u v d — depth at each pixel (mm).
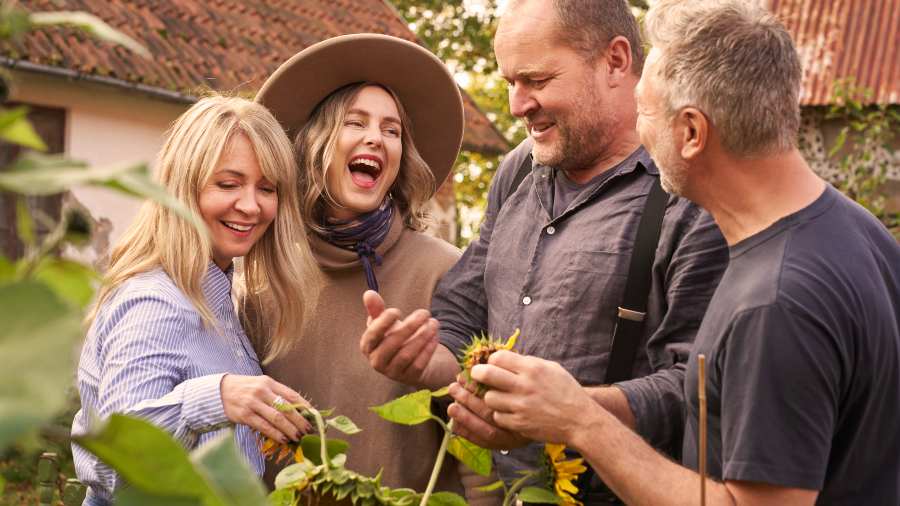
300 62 2707
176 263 2340
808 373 1495
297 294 2572
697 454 1749
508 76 2428
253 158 2441
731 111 1610
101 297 2359
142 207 2438
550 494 1624
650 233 2238
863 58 13648
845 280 1554
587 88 2350
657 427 2051
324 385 2656
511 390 1667
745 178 1653
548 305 2354
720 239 2105
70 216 651
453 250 2867
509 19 2424
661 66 1699
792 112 1651
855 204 1733
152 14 9852
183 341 2260
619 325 2244
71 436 561
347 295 2709
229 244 2443
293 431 1947
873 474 1626
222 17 10633
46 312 495
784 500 1504
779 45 1647
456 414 1718
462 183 16500
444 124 2971
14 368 470
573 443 1666
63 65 8188
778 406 1503
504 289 2506
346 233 2697
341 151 2695
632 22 2418
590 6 2348
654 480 1629
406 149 2889
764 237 1626
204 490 568
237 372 2406
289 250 2566
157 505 564
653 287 2234
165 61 9250
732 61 1621
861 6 14414
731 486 1562
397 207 2877
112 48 8844
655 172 2307
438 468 1691
